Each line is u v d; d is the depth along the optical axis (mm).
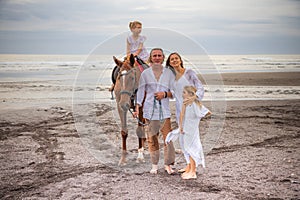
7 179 5047
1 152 6414
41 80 19812
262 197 4312
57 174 5262
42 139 7375
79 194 4469
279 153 6301
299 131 8031
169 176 5160
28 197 4387
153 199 4285
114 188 4676
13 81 19188
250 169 5402
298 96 13734
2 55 56281
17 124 8766
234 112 10227
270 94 14195
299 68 29844
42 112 10367
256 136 7555
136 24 5047
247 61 41938
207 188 4637
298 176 5078
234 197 4316
